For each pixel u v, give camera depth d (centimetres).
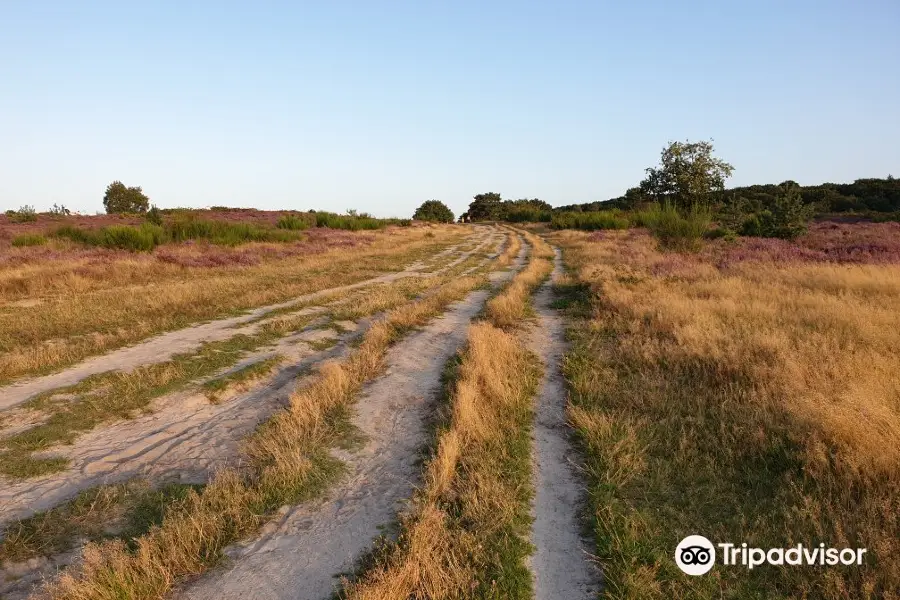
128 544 390
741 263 1614
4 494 457
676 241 2128
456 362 809
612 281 1341
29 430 575
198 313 1140
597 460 491
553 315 1162
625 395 622
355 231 4188
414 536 373
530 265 2066
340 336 1014
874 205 5178
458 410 579
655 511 411
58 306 1134
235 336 963
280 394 700
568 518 415
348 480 488
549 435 562
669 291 1178
